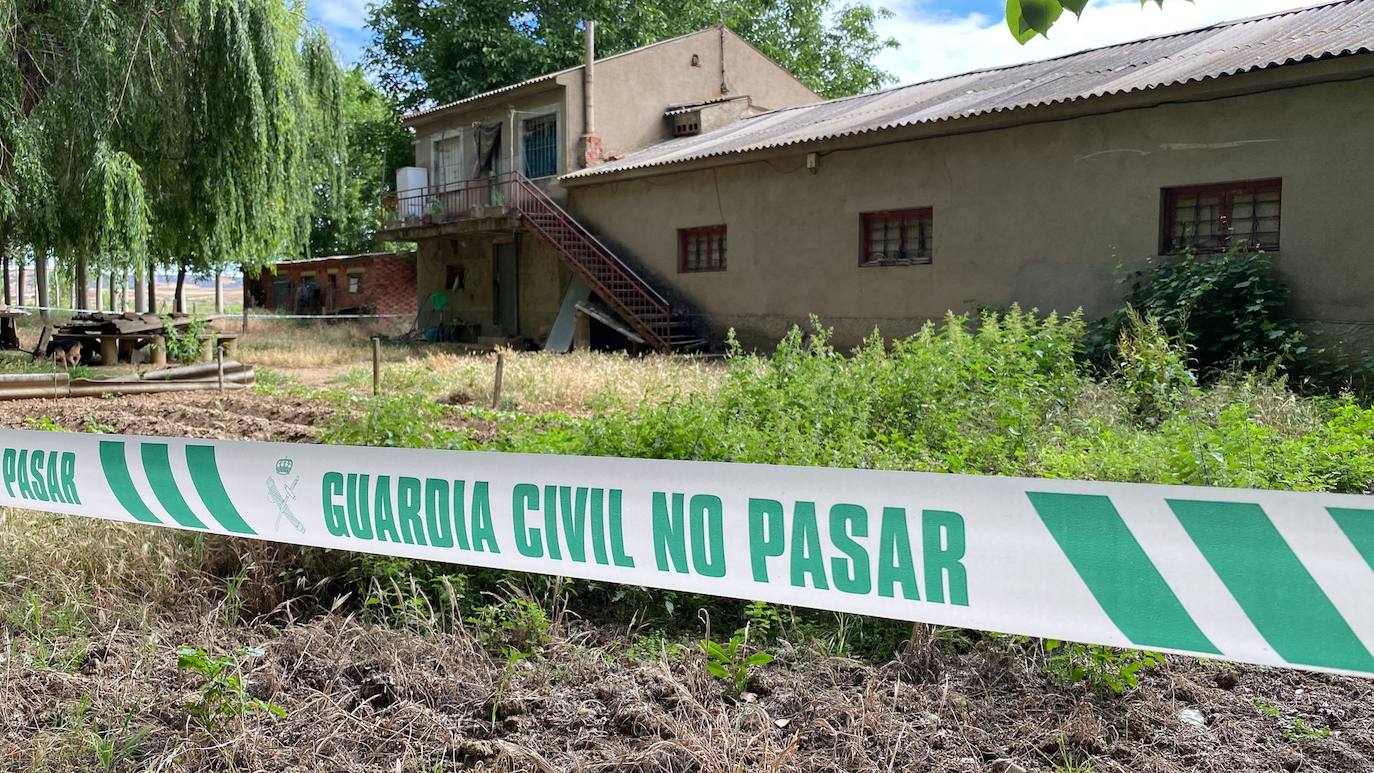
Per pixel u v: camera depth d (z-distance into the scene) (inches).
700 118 1023.0
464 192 1085.8
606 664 158.2
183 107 782.5
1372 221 496.7
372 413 261.7
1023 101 619.8
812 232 759.1
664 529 122.8
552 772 125.2
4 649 167.2
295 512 156.5
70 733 137.0
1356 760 125.0
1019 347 347.6
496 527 136.9
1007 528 102.5
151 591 187.3
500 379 500.7
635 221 904.3
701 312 848.3
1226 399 348.8
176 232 853.8
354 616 178.5
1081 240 608.1
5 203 701.3
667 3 1443.2
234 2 788.0
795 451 225.3
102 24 719.7
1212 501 93.0
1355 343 502.0
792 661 159.5
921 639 155.3
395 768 127.3
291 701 146.8
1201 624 94.5
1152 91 554.6
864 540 110.1
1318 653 89.6
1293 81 510.9
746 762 127.6
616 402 415.5
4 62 703.1
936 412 291.3
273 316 1389.0
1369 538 87.0
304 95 883.4
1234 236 552.7
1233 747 130.0
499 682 152.0
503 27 1331.2
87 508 183.2
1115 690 142.1
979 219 658.2
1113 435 263.3
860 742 129.5
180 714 142.9
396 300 1515.7
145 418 470.3
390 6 1445.6
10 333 882.8
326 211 1726.1
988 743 131.4
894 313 711.1
